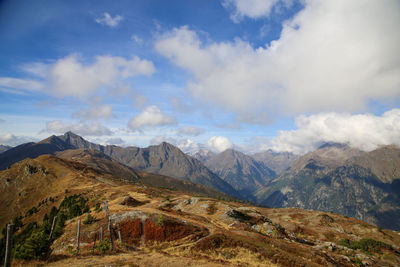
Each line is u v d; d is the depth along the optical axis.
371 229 126.25
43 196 181.88
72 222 65.25
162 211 71.12
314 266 42.28
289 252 51.34
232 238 50.72
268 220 87.69
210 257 40.88
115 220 56.72
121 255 37.41
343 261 60.34
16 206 170.75
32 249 31.27
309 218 148.25
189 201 109.94
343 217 151.25
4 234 118.69
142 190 180.75
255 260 41.03
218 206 95.69
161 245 47.53
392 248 91.81
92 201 131.12
